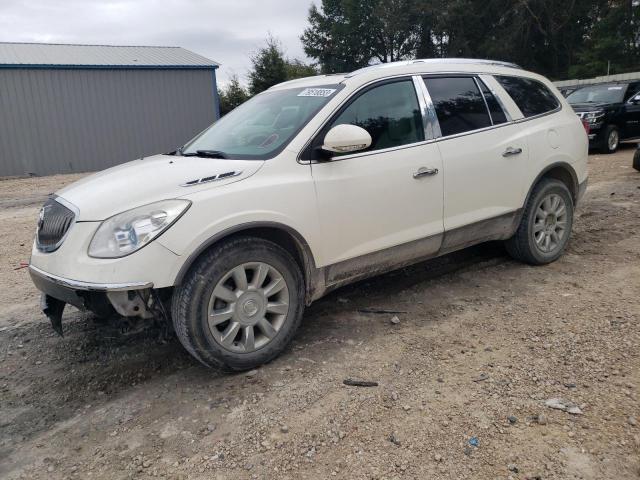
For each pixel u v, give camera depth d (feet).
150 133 72.23
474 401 9.58
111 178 11.31
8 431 9.70
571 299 13.80
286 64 116.98
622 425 8.69
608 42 107.55
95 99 67.67
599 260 16.70
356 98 12.48
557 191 16.37
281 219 10.93
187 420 9.56
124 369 11.64
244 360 10.78
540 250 16.28
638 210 22.61
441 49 135.64
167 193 10.12
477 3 117.39
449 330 12.50
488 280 15.61
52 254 10.28
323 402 9.79
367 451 8.44
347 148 11.18
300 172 11.39
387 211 12.62
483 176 14.37
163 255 9.68
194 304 10.09
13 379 11.56
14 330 14.02
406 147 13.01
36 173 65.41
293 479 7.95
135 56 74.64
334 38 152.05
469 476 7.80
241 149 12.14
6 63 61.77
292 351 11.82
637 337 11.46
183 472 8.25
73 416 10.03
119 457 8.72
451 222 13.92
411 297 14.67
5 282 18.17
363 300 14.62
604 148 44.47
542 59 124.47
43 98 64.49
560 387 9.86
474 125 14.47
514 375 10.35
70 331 13.74
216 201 10.25
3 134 62.95
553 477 7.70
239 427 9.23
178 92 73.31
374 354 11.50
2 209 35.12
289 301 11.34
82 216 10.02
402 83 13.39
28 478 8.40
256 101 14.76
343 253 12.12
